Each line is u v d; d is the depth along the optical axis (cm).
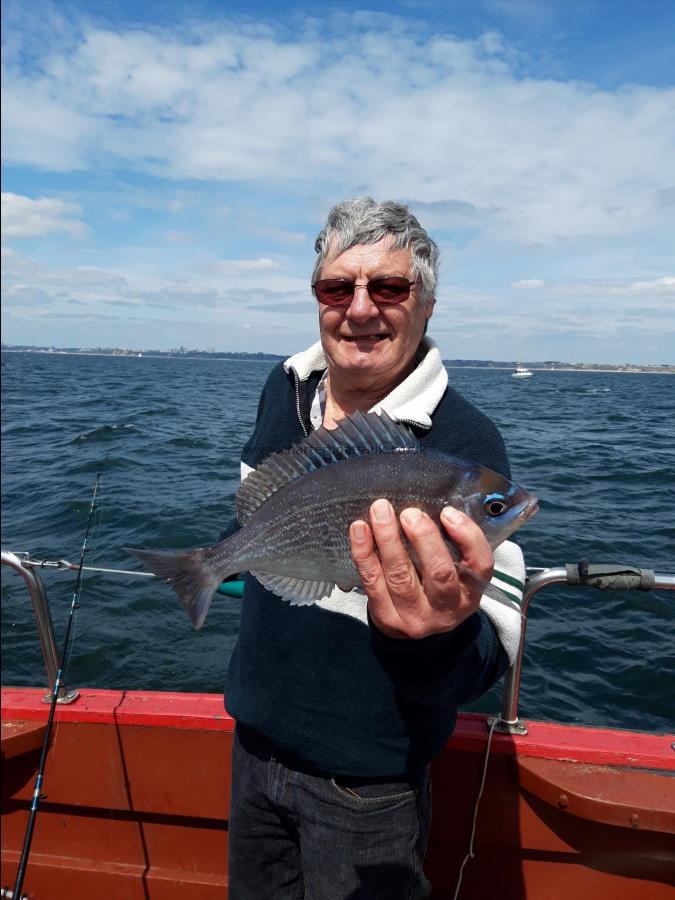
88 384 4531
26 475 1269
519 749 236
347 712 178
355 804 179
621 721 464
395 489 166
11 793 263
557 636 577
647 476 1267
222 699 266
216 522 927
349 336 192
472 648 150
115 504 1023
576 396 4419
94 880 261
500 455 187
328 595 177
